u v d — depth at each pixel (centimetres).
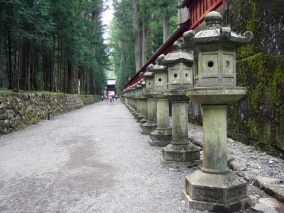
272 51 586
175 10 2225
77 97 3134
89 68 4262
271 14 590
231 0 832
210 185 357
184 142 589
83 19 3112
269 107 593
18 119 1245
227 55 362
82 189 443
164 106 811
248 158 570
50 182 480
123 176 512
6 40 1736
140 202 387
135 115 1669
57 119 1744
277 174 463
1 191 439
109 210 362
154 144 798
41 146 830
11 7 1201
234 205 351
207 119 381
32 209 369
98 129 1223
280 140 552
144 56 3388
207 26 383
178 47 570
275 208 352
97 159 651
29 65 1744
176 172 535
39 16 1466
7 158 673
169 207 369
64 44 2412
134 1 3453
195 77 391
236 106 768
